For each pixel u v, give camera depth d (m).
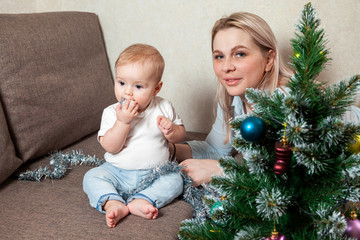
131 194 1.10
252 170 0.72
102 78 1.69
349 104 0.71
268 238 0.69
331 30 1.51
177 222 0.99
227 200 0.80
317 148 0.66
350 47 1.50
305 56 0.70
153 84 1.11
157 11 1.72
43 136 1.36
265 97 0.75
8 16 1.35
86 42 1.64
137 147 1.14
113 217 0.93
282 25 1.55
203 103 1.78
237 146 0.75
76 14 1.66
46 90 1.38
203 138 1.69
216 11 1.63
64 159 1.33
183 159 1.41
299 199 0.72
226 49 1.13
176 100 1.82
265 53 1.16
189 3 1.66
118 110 1.07
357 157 0.70
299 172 0.72
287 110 0.66
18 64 1.30
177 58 1.76
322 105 0.70
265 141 0.75
